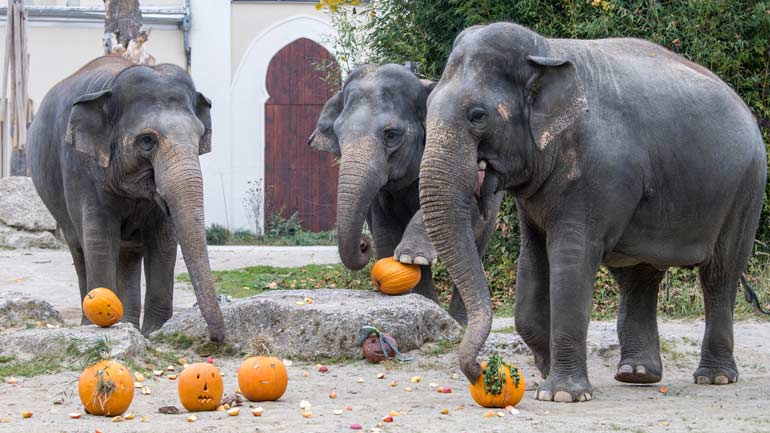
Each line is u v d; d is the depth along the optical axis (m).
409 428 5.86
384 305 8.81
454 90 6.62
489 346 8.81
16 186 19.22
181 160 8.92
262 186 24.83
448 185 6.51
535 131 6.64
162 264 9.80
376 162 9.79
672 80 7.45
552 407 6.60
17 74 20.95
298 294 9.31
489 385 6.48
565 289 6.84
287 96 24.95
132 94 9.22
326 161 25.08
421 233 9.40
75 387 7.15
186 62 24.62
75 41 24.48
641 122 7.10
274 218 24.67
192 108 9.41
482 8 13.84
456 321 9.72
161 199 9.12
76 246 10.30
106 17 17.61
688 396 7.25
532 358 8.67
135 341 8.09
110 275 9.46
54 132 10.12
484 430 5.79
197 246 8.72
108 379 6.27
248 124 24.83
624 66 7.26
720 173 7.55
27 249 18.62
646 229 7.31
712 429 5.88
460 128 6.55
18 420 6.15
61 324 9.42
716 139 7.52
